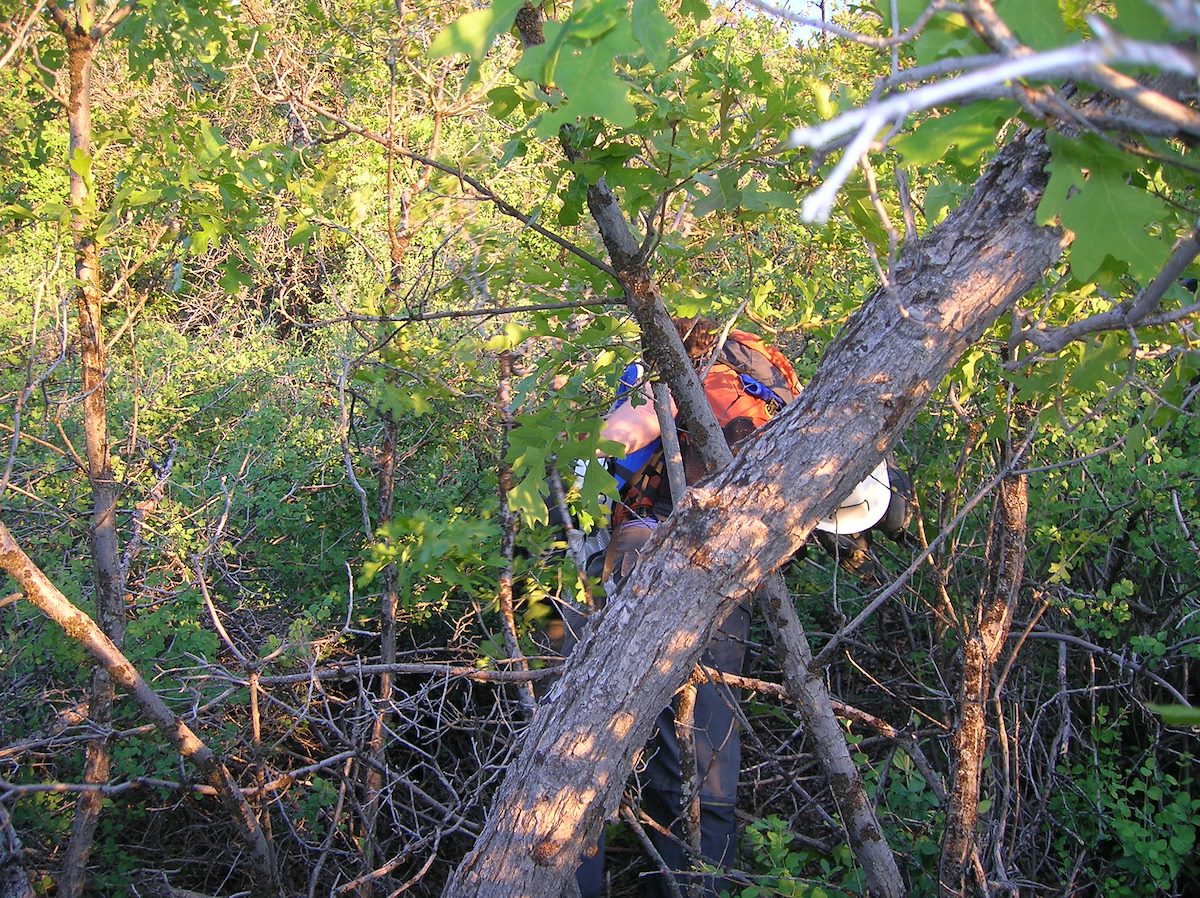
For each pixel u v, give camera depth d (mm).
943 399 2750
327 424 4238
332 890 2674
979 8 904
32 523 3480
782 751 3574
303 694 3232
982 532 3164
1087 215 1190
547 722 1789
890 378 1691
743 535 1715
